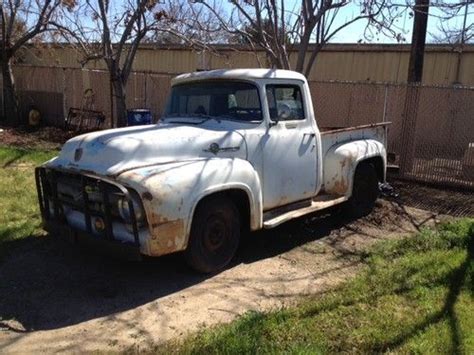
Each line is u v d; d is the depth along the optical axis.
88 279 4.85
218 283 4.85
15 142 13.11
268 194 5.53
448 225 6.54
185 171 4.61
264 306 4.38
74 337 3.83
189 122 5.60
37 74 18.28
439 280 4.79
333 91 13.95
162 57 17.61
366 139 7.21
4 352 3.60
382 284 4.71
